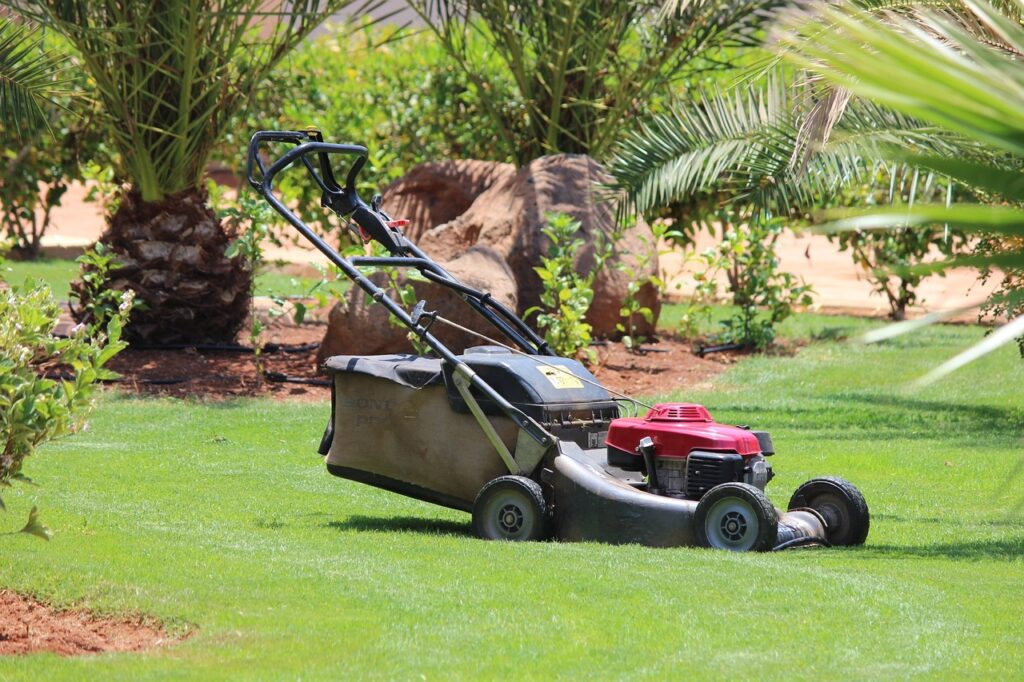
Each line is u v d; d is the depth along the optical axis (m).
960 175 5.89
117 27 31.86
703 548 16.64
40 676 10.86
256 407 30.98
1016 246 14.62
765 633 12.59
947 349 41.75
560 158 42.19
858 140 19.11
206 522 18.67
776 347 43.22
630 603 13.66
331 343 34.38
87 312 36.31
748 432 17.73
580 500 17.44
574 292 34.91
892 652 12.00
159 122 35.66
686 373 37.91
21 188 52.22
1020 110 5.30
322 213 49.22
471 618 13.02
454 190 45.50
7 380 14.15
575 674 11.23
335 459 19.36
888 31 5.91
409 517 20.09
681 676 11.18
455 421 18.64
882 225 5.75
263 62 38.03
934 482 23.64
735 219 43.69
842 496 17.88
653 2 40.75
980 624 13.05
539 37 43.84
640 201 28.58
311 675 11.02
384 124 53.06
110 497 20.39
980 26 17.09
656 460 17.73
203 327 37.72
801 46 6.36
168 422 28.47
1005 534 18.86
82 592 13.38
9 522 17.56
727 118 28.25
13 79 30.89
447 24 44.00
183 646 11.92
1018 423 30.19
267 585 14.13
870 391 34.81
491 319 20.11
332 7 35.91
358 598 13.68
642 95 44.03
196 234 36.91
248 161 19.72
